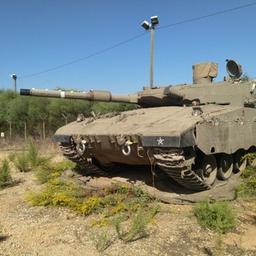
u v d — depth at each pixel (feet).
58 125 76.18
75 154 28.84
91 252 16.85
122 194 24.67
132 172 29.14
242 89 28.58
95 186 27.25
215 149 23.73
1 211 23.35
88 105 76.79
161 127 22.54
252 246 17.58
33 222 21.15
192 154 22.57
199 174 24.49
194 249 17.12
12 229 20.08
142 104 31.96
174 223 20.29
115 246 17.40
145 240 18.03
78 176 30.55
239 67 29.84
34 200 24.63
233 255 16.60
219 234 18.93
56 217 21.98
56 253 16.87
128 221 20.93
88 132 26.58
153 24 45.42
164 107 28.32
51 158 41.42
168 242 17.84
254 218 21.34
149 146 22.12
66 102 75.61
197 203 22.77
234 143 25.80
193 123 22.06
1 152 54.60
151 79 45.29
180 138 20.99
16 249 17.46
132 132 23.20
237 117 26.17
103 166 30.04
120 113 29.30
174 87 30.42
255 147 29.50
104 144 25.62
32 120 76.18
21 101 76.69
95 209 22.77
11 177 33.17
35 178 32.81
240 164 28.86
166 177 26.58
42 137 71.56
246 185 25.99
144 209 22.54
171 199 23.68
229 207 21.07
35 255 16.74
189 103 29.68
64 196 24.25
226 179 27.27
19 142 67.87
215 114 24.18
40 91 27.66
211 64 31.37
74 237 18.67
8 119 76.54
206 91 29.35
